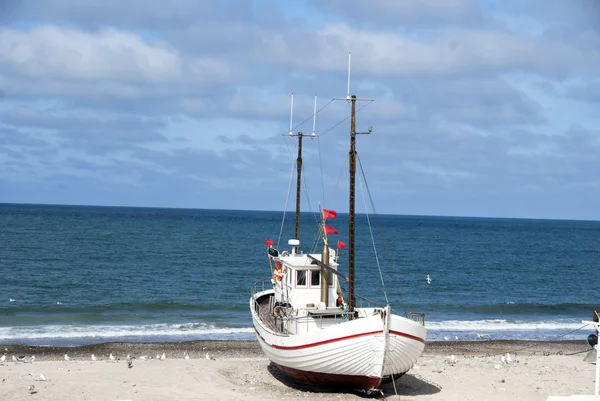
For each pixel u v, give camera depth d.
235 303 60.75
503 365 36.84
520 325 54.00
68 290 65.69
